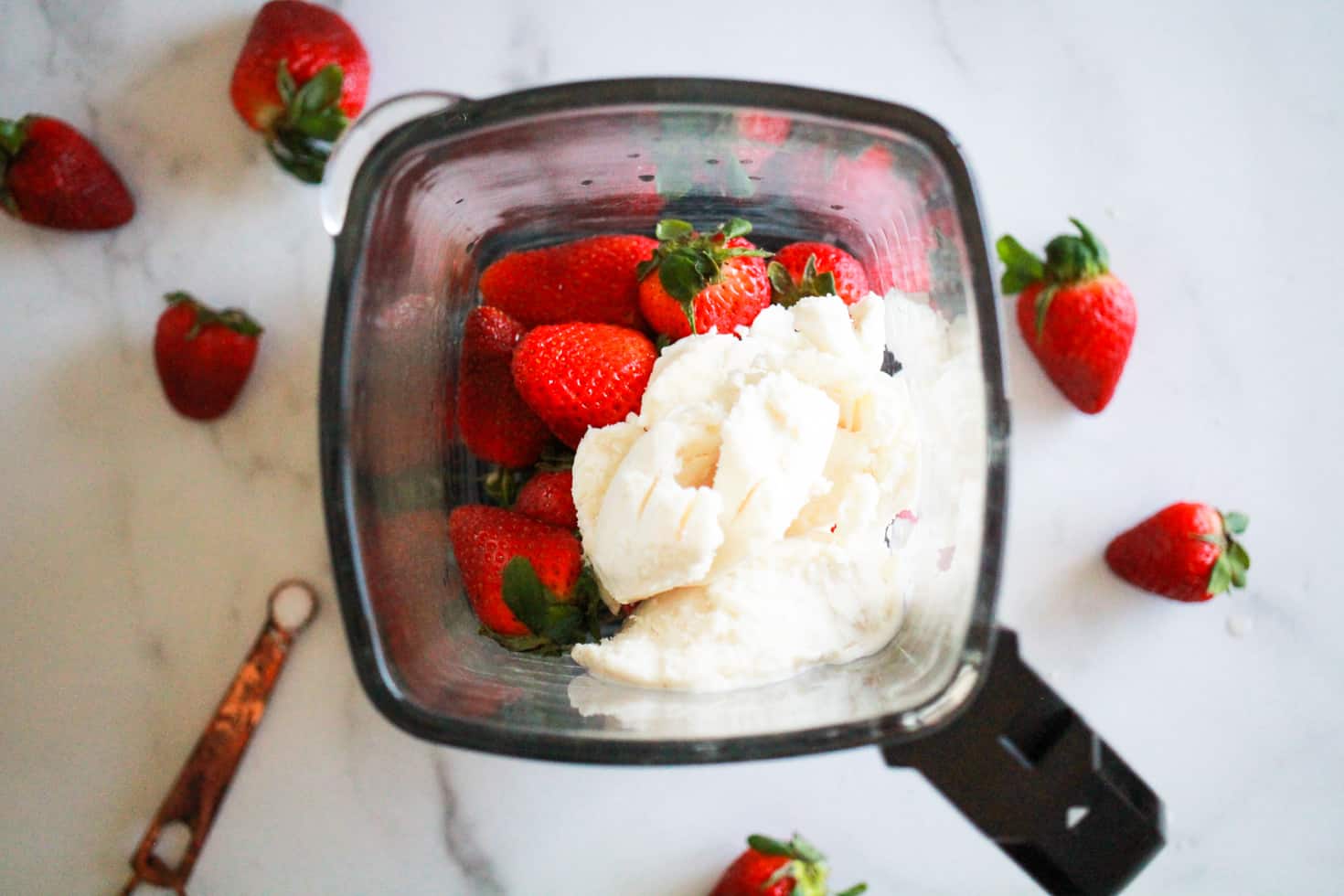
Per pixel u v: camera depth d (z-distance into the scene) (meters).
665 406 0.33
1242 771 0.44
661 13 0.44
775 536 0.33
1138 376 0.45
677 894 0.42
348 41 0.42
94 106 0.44
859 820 0.43
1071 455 0.44
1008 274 0.43
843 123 0.34
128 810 0.43
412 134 0.34
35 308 0.44
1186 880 0.44
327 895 0.42
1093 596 0.44
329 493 0.32
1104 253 0.42
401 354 0.36
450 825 0.42
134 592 0.43
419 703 0.32
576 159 0.37
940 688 0.32
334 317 0.33
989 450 0.32
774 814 0.43
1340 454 0.45
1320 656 0.44
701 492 0.32
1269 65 0.45
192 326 0.42
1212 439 0.45
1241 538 0.45
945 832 0.43
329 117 0.41
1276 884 0.44
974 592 0.32
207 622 0.43
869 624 0.34
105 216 0.43
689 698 0.33
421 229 0.37
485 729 0.32
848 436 0.34
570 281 0.37
